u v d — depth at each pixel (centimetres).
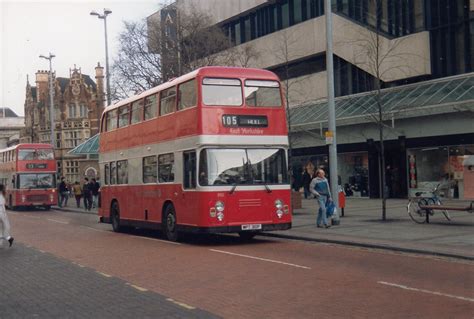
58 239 2011
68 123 8181
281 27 4250
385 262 1255
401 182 3262
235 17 4616
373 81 3434
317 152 3806
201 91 1644
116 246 1728
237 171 1656
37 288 1045
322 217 1998
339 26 3647
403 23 3266
